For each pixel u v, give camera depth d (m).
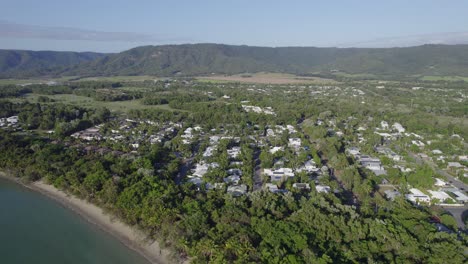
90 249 89.75
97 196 108.00
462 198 113.06
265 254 71.56
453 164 147.75
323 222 83.06
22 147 150.88
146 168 126.12
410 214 90.81
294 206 96.00
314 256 70.25
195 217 87.69
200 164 141.50
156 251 87.12
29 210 110.56
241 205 96.19
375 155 157.75
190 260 81.38
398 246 75.12
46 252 88.69
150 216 90.56
